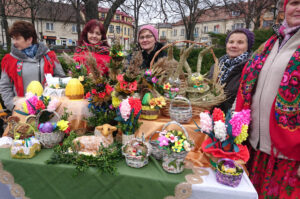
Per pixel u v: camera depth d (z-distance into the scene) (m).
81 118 1.70
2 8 7.00
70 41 21.81
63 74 2.47
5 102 2.30
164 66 1.82
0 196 1.42
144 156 1.31
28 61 2.25
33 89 1.80
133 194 1.25
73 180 1.30
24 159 1.35
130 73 1.42
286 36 1.31
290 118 1.21
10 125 1.69
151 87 1.69
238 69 1.83
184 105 1.69
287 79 1.21
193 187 1.18
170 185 1.20
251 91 1.45
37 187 1.34
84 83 1.78
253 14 9.38
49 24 20.95
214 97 1.72
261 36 4.81
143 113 1.67
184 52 1.80
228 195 1.16
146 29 2.36
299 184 1.27
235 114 1.22
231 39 2.10
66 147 1.42
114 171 1.25
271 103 1.31
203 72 4.89
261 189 1.43
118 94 1.56
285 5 1.28
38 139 1.48
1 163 1.34
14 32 2.12
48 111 1.56
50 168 1.31
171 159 1.25
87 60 1.51
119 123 1.55
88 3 6.14
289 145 1.22
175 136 1.27
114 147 1.43
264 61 1.39
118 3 6.37
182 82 1.94
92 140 1.44
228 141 1.25
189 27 9.67
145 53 2.54
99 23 2.40
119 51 1.43
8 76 2.27
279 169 1.33
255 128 1.42
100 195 1.29
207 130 1.28
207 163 1.39
